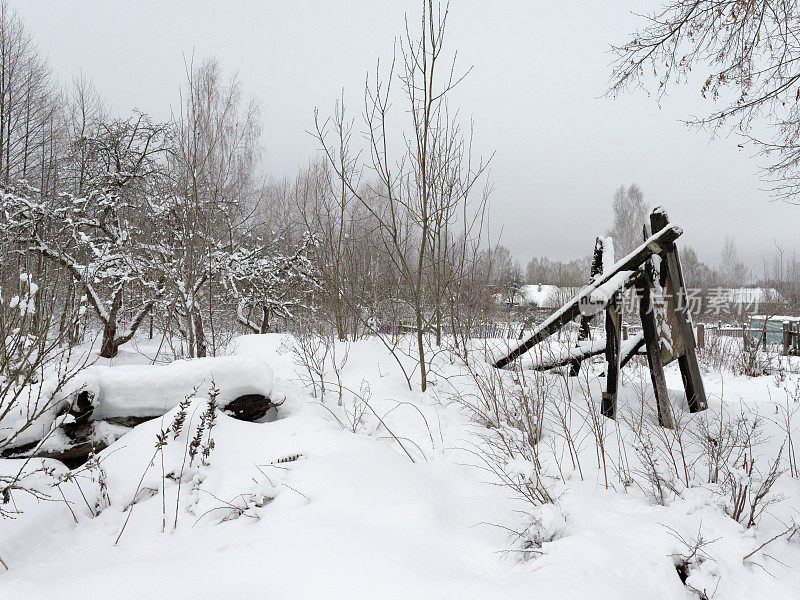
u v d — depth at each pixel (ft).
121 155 37.65
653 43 18.93
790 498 9.68
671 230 13.37
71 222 32.86
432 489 10.01
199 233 24.99
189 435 11.33
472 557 7.64
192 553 7.70
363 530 7.97
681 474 10.62
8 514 8.82
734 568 7.48
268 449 11.20
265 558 7.20
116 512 9.50
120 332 37.11
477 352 18.37
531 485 9.96
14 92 52.85
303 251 38.83
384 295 24.73
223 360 13.23
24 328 10.07
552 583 6.49
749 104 19.04
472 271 21.84
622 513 8.91
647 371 20.95
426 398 15.47
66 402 11.53
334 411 14.37
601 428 11.99
